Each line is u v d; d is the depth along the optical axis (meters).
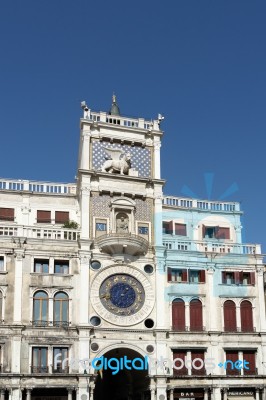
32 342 45.53
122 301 48.69
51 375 44.75
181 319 49.84
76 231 49.91
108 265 49.31
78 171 51.25
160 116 55.97
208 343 49.56
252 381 49.16
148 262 50.56
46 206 53.16
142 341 48.03
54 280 47.69
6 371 44.16
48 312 46.75
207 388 48.16
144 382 48.94
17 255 47.47
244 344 50.28
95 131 53.38
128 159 53.19
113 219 50.81
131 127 54.38
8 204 52.28
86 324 46.72
